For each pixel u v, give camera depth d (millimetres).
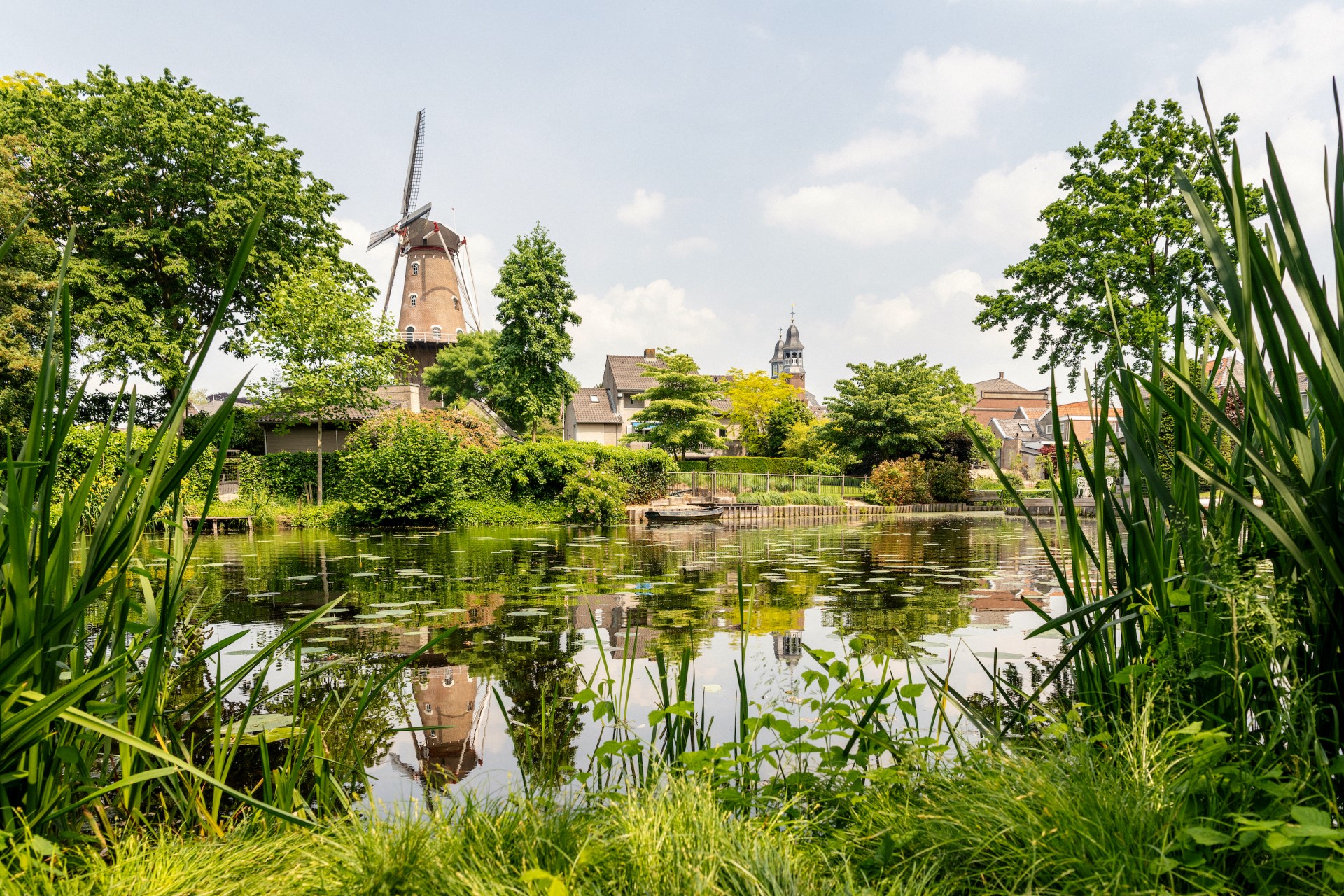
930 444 31891
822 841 1563
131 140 19500
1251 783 1189
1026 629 4711
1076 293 17797
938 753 1866
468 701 3236
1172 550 1695
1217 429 1690
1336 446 1195
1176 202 16141
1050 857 1188
